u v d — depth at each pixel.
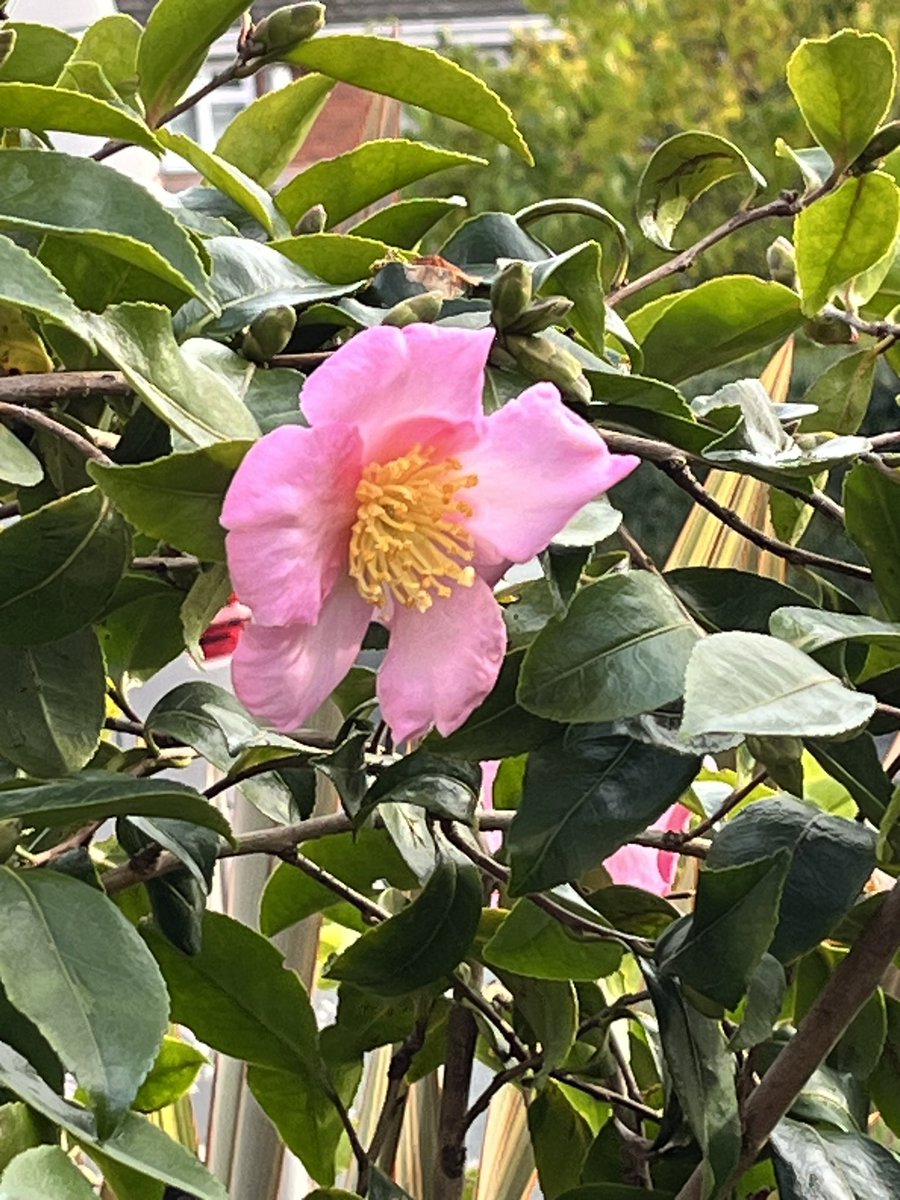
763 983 0.30
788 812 0.32
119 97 0.35
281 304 0.29
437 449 0.26
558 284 0.34
